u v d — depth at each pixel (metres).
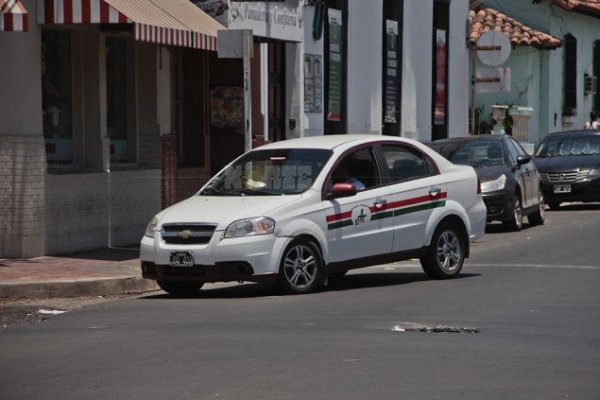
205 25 42.00
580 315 26.72
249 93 38.06
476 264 37.88
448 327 25.08
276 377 19.98
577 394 18.80
